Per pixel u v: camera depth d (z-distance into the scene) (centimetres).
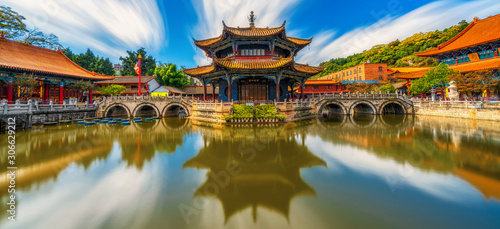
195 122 3180
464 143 1664
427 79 3569
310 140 1884
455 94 3083
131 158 1412
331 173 1107
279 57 3253
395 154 1434
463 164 1205
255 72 2986
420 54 4156
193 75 3616
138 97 3925
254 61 3155
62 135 2164
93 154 1508
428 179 1007
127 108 3888
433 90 3656
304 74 3488
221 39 3159
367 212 738
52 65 3394
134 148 1683
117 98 3950
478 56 3388
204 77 3609
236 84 3322
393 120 3206
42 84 3297
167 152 1564
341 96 4019
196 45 3525
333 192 892
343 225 671
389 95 4031
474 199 814
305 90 6347
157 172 1150
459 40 3747
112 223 688
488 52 3253
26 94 3053
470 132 2056
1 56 2734
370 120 3262
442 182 968
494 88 2928
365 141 1836
